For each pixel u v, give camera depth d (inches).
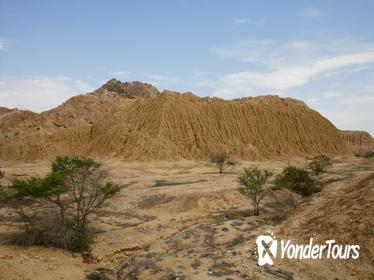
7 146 3312.0
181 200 1133.7
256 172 951.0
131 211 1076.5
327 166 1978.3
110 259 687.1
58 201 808.3
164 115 3324.3
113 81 7229.3
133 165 2672.2
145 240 773.9
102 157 3036.4
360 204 661.9
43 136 3440.0
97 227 880.9
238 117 3607.3
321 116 4065.0
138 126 3344.0
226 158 2415.1
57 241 735.7
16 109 4970.5
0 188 944.3
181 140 3230.8
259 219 814.5
